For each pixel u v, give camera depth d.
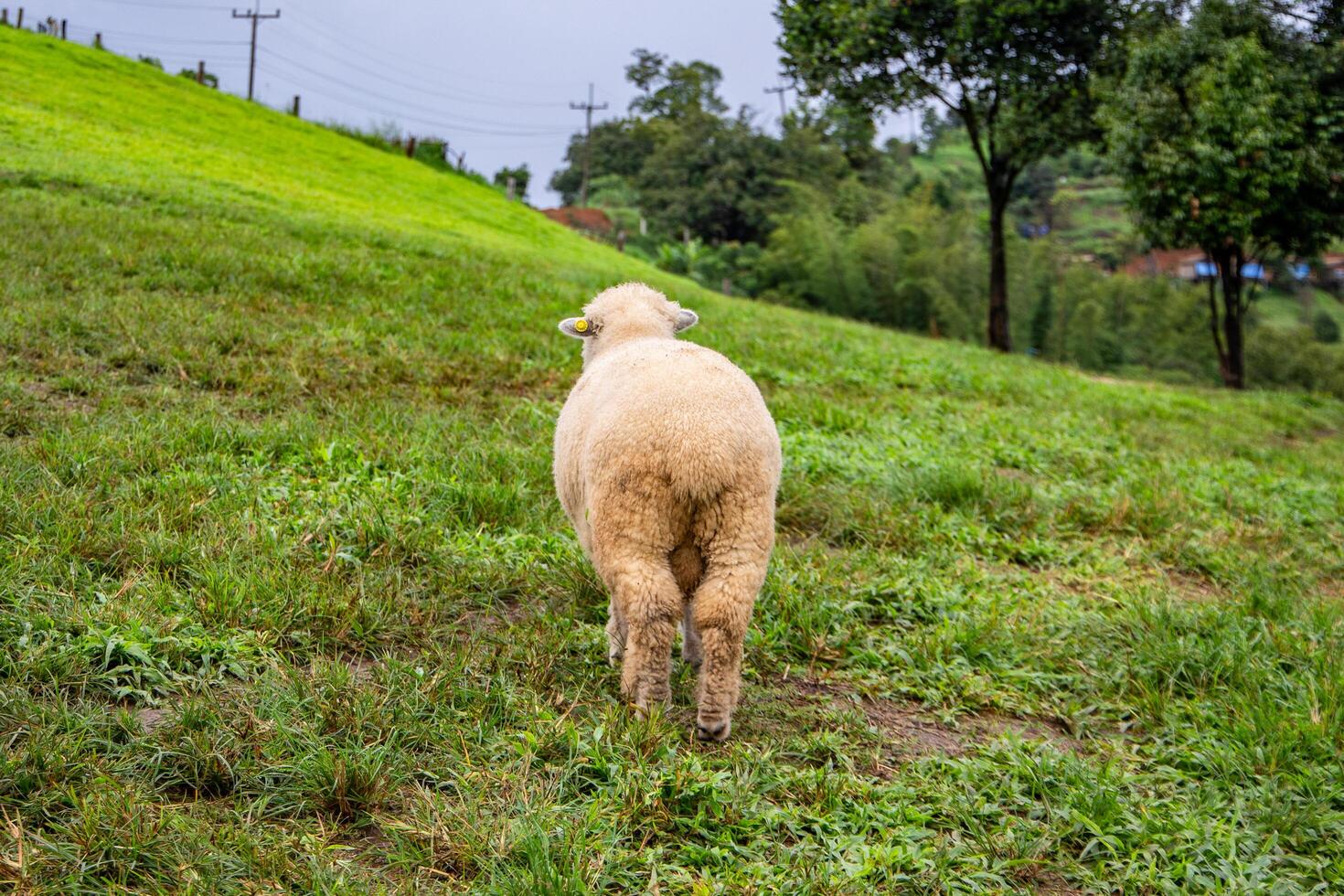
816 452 8.58
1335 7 20.70
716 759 3.89
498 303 13.34
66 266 10.52
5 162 16.69
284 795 3.45
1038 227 82.38
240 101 34.34
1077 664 5.40
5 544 4.73
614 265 27.47
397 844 3.30
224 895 2.97
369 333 10.41
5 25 32.62
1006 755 4.31
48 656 3.84
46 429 6.32
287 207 19.67
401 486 6.33
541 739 3.84
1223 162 19.61
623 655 4.60
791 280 42.34
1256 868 3.60
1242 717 4.79
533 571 5.51
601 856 3.28
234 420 7.12
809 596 5.68
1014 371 17.45
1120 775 4.25
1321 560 7.85
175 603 4.46
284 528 5.47
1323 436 15.77
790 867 3.38
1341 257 79.06
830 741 4.25
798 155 66.75
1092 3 22.70
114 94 27.94
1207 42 20.34
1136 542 7.66
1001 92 24.22
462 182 35.38
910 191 72.25
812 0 24.53
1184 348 41.78
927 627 5.64
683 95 91.81
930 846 3.61
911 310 38.47
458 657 4.38
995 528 7.73
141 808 3.19
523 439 7.81
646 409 4.00
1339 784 4.24
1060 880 3.64
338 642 4.52
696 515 3.94
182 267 11.59
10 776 3.22
